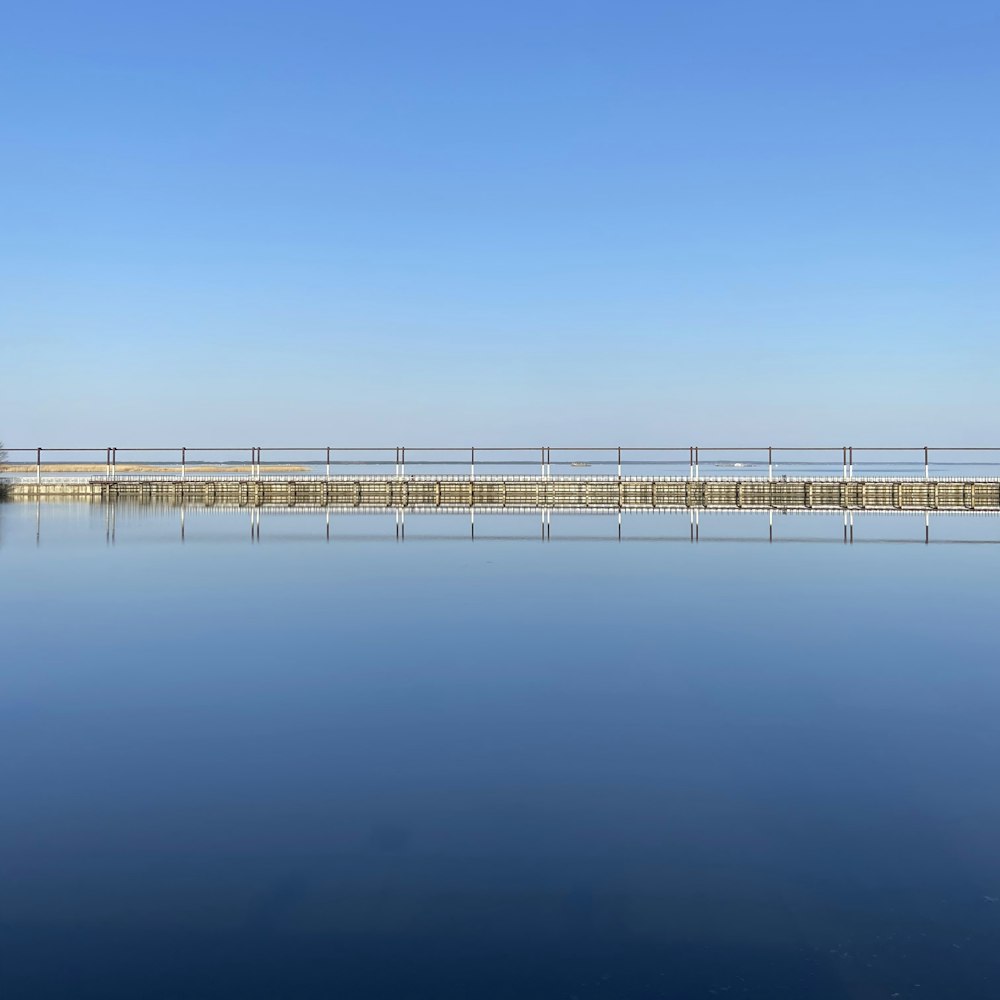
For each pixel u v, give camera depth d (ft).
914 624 19.21
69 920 6.95
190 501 74.08
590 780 9.85
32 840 8.29
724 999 5.98
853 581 26.13
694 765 10.32
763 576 27.22
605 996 6.02
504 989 6.11
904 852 8.07
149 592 23.44
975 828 8.56
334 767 10.26
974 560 31.99
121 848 8.14
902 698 13.21
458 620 19.53
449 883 7.51
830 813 8.93
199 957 6.45
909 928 6.83
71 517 53.31
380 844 8.23
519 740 11.24
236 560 30.91
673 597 22.95
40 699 13.07
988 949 6.54
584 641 17.26
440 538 40.65
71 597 22.56
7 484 76.13
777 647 16.76
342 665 15.25
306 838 8.35
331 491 73.87
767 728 11.74
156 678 14.35
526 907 7.14
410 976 6.24
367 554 33.24
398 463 73.31
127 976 6.22
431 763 10.40
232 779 9.86
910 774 10.01
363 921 6.95
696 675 14.60
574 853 8.07
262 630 18.29
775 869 7.75
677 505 71.46
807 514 60.44
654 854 8.04
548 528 47.21
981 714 12.34
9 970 6.28
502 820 8.77
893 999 5.98
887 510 65.00
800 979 6.22
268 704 12.83
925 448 69.82
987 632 18.21
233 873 7.67
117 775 9.98
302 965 6.37
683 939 6.70
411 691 13.57
